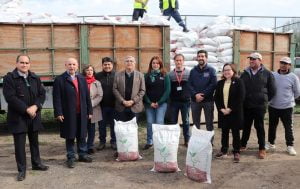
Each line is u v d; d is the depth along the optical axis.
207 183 5.24
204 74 6.83
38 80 5.60
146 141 7.73
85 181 5.38
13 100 5.30
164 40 8.68
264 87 6.43
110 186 5.18
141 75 6.79
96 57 8.24
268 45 10.20
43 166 5.88
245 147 7.04
